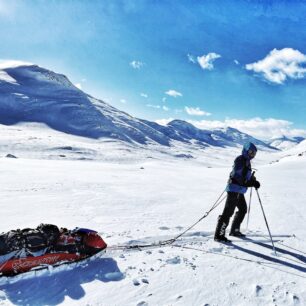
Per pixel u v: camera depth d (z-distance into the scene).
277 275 5.70
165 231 8.01
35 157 121.25
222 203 12.79
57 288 4.92
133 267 5.68
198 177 25.55
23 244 5.21
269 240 7.64
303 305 4.73
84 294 4.77
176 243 7.08
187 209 11.21
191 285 5.14
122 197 13.24
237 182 7.37
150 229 8.16
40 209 10.30
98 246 5.92
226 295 4.90
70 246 5.60
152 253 6.39
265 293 5.02
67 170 26.33
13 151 126.44
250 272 5.76
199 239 7.45
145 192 15.07
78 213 9.86
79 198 12.59
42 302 4.52
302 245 7.38
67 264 5.53
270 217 10.02
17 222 8.62
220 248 6.90
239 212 7.84
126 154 183.12
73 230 5.97
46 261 5.36
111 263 5.83
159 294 4.82
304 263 6.32
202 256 6.39
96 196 13.20
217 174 30.17
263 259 6.41
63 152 141.25
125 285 5.05
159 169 34.62
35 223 8.56
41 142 152.88
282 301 4.80
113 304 4.52
